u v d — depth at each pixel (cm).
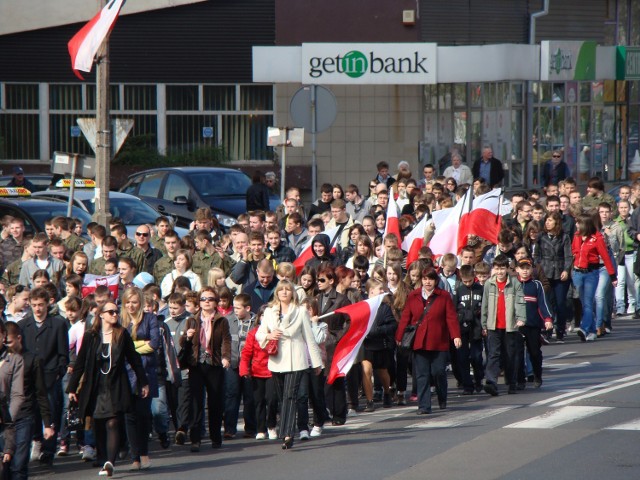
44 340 4162
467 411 4700
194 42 11750
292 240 6203
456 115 11575
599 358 5862
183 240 5588
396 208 6212
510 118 11662
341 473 3625
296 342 4172
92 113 12000
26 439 3628
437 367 4719
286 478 3597
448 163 11494
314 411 4350
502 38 11875
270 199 8794
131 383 3850
